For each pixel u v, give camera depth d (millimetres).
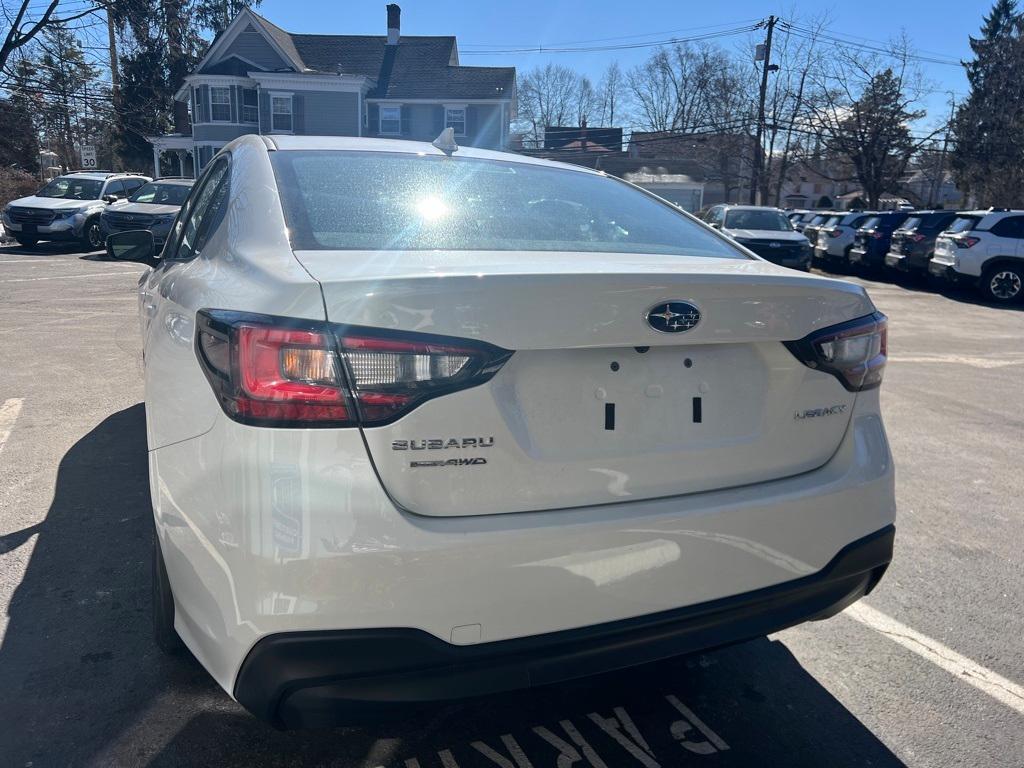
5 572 3361
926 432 6012
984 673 2879
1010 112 36031
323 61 41344
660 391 2105
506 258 2209
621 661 2043
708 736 2518
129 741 2387
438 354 1833
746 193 56375
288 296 1839
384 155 2980
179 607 2102
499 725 2541
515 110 47062
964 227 16453
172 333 2400
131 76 40125
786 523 2205
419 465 1833
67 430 5270
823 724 2588
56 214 18625
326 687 1815
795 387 2273
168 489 2125
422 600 1814
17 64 27109
